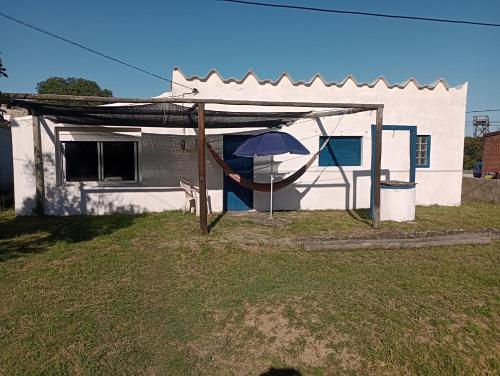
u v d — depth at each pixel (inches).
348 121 394.9
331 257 223.5
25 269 202.7
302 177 391.2
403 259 221.0
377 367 122.2
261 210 386.6
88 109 278.1
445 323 145.6
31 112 343.6
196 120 324.8
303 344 133.0
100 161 364.5
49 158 349.7
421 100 413.4
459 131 426.3
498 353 130.3
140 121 324.8
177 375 116.9
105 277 191.9
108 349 129.0
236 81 366.9
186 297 167.9
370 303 161.3
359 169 402.0
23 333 138.2
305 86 382.6
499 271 201.5
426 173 423.2
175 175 374.0
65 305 160.1
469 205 440.1
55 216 349.7
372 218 322.7
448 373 120.5
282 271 198.8
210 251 234.4
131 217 342.6
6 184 522.3
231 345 132.6
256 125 350.6
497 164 883.4
